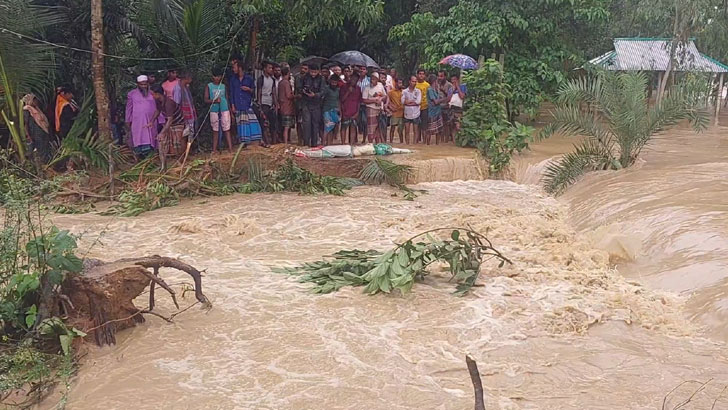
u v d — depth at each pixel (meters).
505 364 5.99
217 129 13.76
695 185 11.39
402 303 7.30
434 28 20.22
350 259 8.40
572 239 9.82
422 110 16.27
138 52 15.48
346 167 14.02
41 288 5.86
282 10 16.25
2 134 13.45
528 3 18.86
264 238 9.92
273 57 18.78
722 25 24.94
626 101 13.63
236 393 5.40
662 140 18.12
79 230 9.95
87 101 12.73
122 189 12.38
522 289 7.75
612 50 25.92
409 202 12.44
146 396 5.34
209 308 6.95
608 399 5.39
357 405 5.25
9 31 12.06
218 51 15.59
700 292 7.35
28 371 5.49
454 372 5.86
